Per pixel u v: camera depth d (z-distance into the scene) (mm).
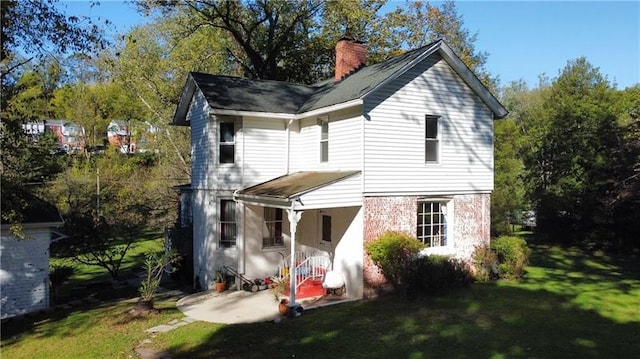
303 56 32375
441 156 16328
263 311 13594
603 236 24922
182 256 20328
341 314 12859
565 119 27562
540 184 29547
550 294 14758
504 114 17797
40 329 12898
